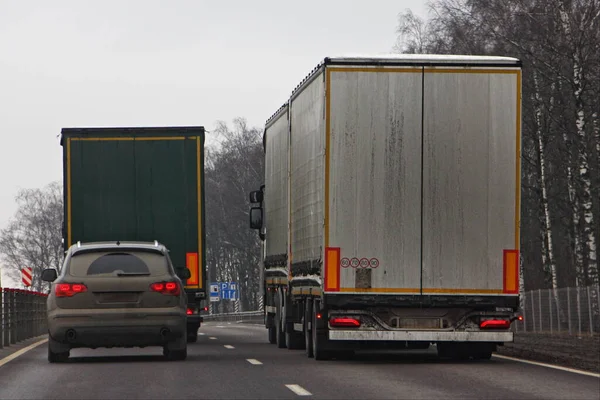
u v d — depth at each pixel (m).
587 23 79.19
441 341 34.00
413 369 31.89
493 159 33.91
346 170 33.53
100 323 34.47
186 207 49.12
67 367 33.53
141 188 48.97
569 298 63.38
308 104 37.06
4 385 27.64
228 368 32.56
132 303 34.69
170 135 49.03
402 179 33.66
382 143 33.59
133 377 29.56
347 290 33.56
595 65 78.00
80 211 48.72
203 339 58.84
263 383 27.52
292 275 40.81
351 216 33.56
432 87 33.69
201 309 51.00
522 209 99.50
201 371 31.44
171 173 49.03
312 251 35.75
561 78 80.50
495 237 33.94
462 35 89.44
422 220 33.75
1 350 44.59
